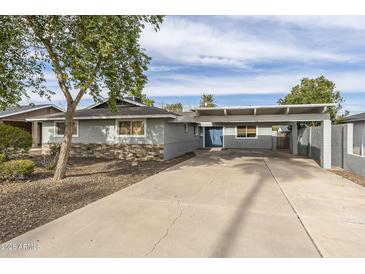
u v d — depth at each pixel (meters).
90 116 12.57
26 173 7.02
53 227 3.68
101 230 3.60
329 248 3.13
